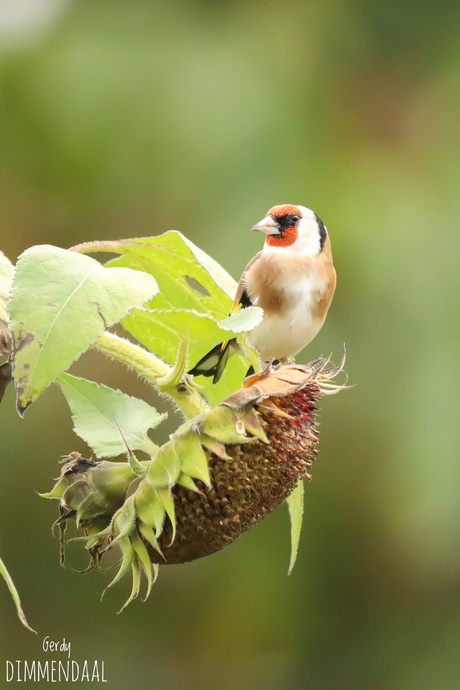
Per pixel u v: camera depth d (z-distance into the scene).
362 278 10.30
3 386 4.11
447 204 10.83
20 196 11.63
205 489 4.36
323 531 11.48
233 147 10.91
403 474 10.09
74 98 11.30
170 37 11.45
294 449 4.43
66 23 11.59
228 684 11.77
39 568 11.31
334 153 11.02
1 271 4.55
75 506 4.41
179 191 10.98
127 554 4.32
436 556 10.26
